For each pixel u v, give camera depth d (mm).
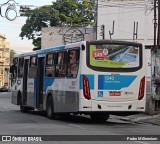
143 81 17641
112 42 17266
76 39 48625
